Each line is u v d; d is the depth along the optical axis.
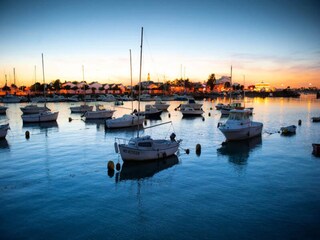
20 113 78.94
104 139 39.78
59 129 49.28
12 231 15.12
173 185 21.86
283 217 16.61
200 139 39.84
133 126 51.00
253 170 25.41
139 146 27.44
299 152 31.94
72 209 17.70
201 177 23.64
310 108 98.25
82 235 14.81
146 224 15.92
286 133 44.19
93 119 62.69
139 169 25.77
